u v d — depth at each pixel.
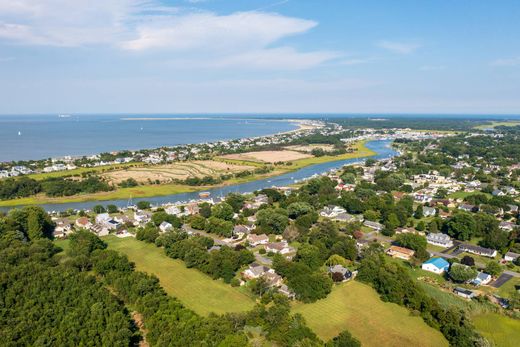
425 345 103.31
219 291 131.25
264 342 101.44
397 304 122.88
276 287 130.25
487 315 119.00
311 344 96.25
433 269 152.88
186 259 151.50
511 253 164.75
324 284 127.94
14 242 157.38
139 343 103.38
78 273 130.62
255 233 187.38
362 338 105.50
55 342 96.19
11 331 98.75
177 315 107.06
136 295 120.25
